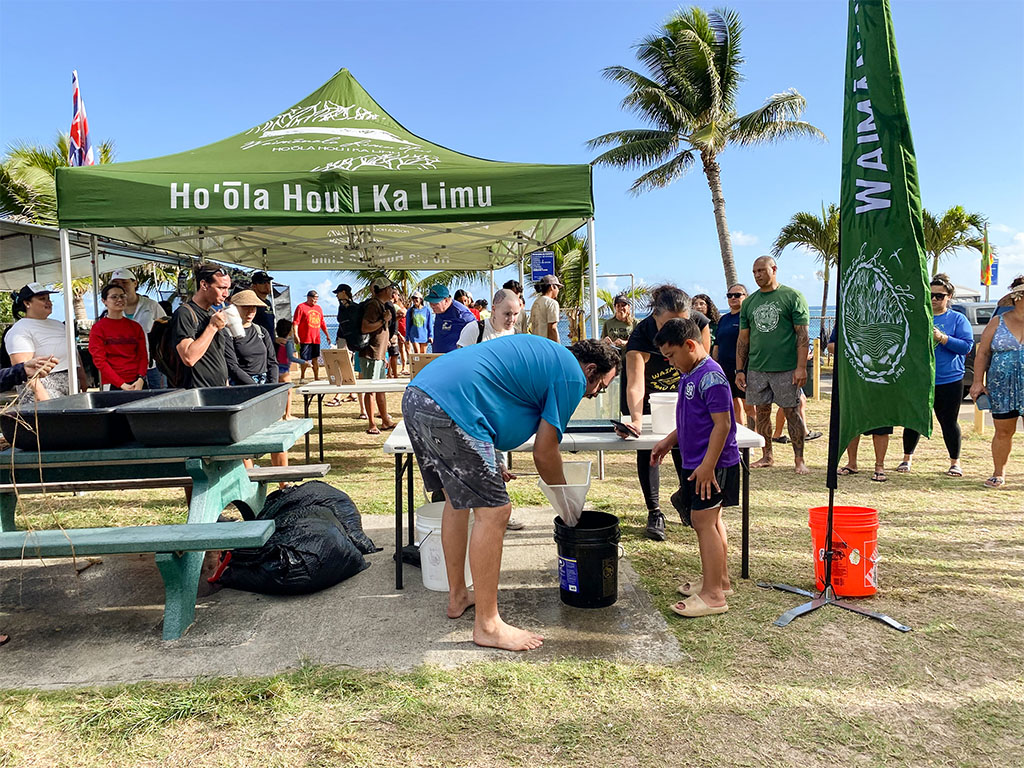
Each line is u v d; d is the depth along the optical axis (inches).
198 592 139.4
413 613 129.3
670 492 223.5
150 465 142.7
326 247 379.2
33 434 126.4
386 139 246.1
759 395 245.6
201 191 201.5
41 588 146.1
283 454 224.5
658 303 134.9
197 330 179.2
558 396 114.1
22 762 85.4
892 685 100.3
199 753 86.8
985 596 133.0
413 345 577.6
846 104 127.0
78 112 294.4
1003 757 83.5
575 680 102.7
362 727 91.7
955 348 231.6
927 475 240.4
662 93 852.6
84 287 645.9
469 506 112.2
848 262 126.8
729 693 98.7
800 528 179.6
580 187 212.4
